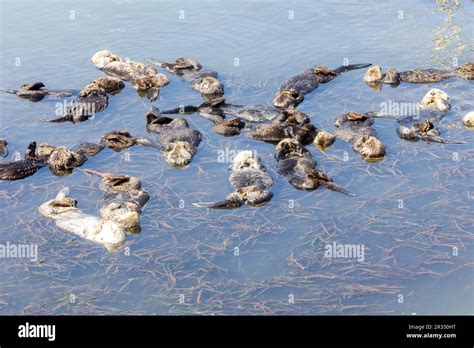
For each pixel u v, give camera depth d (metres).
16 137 14.40
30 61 17.95
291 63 17.30
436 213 11.19
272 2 21.34
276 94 15.56
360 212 11.30
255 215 11.38
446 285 9.50
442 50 17.50
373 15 20.02
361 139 13.16
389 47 17.91
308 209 11.46
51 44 18.92
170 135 13.79
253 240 10.74
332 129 14.11
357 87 15.94
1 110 15.53
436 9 20.12
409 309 9.10
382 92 15.63
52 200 11.70
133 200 11.70
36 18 20.77
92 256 10.57
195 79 16.33
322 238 10.70
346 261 10.12
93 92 15.53
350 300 9.31
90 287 9.89
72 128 14.71
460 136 13.64
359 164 12.83
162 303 9.47
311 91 15.79
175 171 12.88
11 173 12.76
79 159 13.20
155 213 11.55
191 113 15.05
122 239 10.88
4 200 12.11
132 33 19.50
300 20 19.89
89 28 19.92
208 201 11.84
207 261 10.30
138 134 14.33
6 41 19.11
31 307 9.55
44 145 13.45
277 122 14.18
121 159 13.37
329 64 17.17
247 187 11.73
